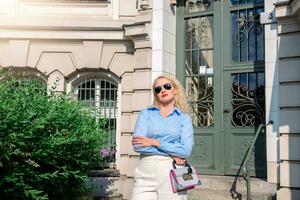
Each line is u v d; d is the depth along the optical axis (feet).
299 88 21.61
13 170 14.49
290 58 22.02
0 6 29.43
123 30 28.25
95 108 24.73
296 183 21.09
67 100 19.81
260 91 25.09
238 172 25.11
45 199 14.82
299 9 20.84
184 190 10.18
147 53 26.61
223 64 26.30
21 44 29.17
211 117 26.50
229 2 26.61
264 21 23.39
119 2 28.99
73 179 19.10
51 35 29.04
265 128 24.27
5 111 13.89
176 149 10.34
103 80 29.43
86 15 29.27
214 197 22.61
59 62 29.12
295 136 21.44
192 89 27.25
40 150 15.38
